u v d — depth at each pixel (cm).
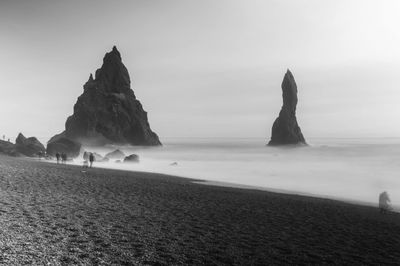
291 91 18088
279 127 18200
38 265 1210
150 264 1352
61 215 2039
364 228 2278
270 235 1941
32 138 9862
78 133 13400
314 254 1634
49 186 3105
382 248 1814
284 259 1535
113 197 2845
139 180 4231
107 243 1566
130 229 1861
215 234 1888
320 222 2381
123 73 16875
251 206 2850
